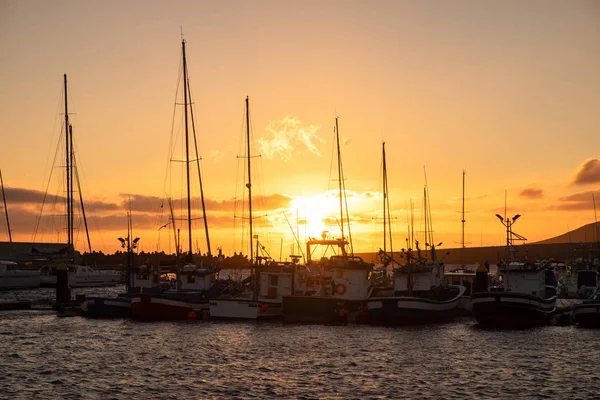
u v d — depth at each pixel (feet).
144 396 117.50
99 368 140.56
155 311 216.74
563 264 332.80
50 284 393.91
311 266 242.78
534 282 206.39
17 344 170.60
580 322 200.44
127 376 132.98
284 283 224.74
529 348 162.61
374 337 181.27
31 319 224.74
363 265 220.64
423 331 192.54
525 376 132.36
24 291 369.71
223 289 234.58
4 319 224.74
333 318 209.26
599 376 132.26
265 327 200.95
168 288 234.38
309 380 129.39
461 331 192.34
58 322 215.92
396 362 146.30
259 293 225.56
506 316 196.85
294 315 210.79
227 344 169.89
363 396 117.50
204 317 220.84
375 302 206.69
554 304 214.69
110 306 226.79
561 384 125.80
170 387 123.75
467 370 137.80
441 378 130.82
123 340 176.55
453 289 232.32
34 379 130.41
